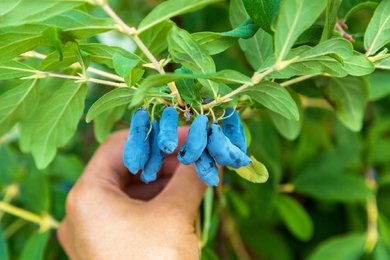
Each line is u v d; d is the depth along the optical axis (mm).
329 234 501
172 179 342
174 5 228
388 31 245
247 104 276
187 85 234
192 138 227
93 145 457
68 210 353
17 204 445
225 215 445
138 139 238
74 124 290
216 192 353
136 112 242
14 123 291
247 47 285
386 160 437
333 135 464
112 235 325
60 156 416
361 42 285
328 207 482
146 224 323
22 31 226
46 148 301
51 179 459
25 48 235
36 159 304
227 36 240
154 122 243
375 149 439
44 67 251
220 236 438
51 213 411
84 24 226
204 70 229
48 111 281
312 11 209
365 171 449
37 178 389
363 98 311
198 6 236
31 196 390
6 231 432
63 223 375
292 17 209
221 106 252
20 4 211
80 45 234
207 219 338
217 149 228
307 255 501
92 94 448
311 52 222
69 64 254
